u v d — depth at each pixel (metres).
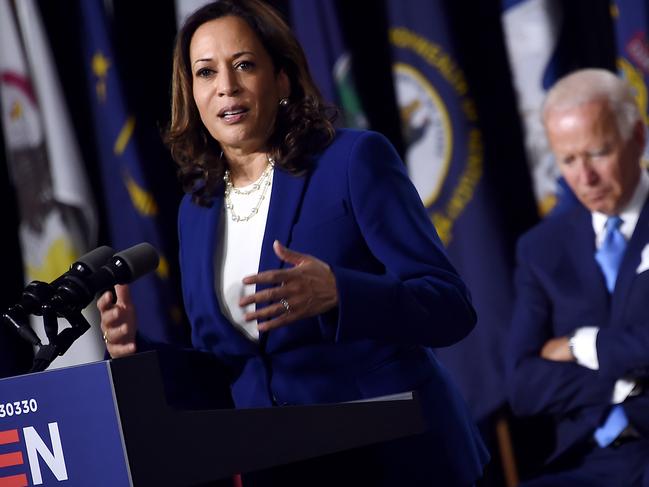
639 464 10.36
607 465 10.50
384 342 6.54
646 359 10.16
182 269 7.39
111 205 15.36
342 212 6.68
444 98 14.88
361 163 6.71
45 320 5.77
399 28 15.08
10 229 15.95
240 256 7.04
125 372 4.88
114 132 15.29
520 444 15.36
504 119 15.07
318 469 6.72
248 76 6.92
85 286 5.82
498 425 15.01
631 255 10.59
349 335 5.92
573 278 11.04
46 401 4.89
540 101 14.77
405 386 6.62
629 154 10.70
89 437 4.86
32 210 15.36
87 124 15.80
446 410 6.76
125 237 15.28
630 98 10.79
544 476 10.84
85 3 15.45
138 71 15.73
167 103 15.75
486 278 14.57
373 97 15.64
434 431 6.62
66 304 5.79
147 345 6.96
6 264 15.91
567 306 10.98
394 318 6.01
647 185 10.85
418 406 5.42
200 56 6.98
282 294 5.68
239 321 6.91
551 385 10.71
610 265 10.87
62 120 15.27
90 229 15.27
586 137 10.64
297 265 5.74
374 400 5.39
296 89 7.20
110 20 15.75
